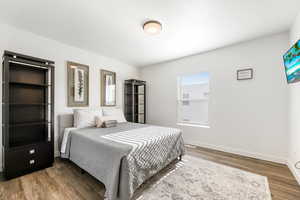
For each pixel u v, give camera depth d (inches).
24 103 83.9
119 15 73.9
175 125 150.3
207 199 58.9
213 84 123.1
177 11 70.4
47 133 94.1
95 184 70.4
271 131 96.9
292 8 68.4
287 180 72.9
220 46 115.1
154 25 79.3
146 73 176.9
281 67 93.0
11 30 84.7
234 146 112.3
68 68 111.9
